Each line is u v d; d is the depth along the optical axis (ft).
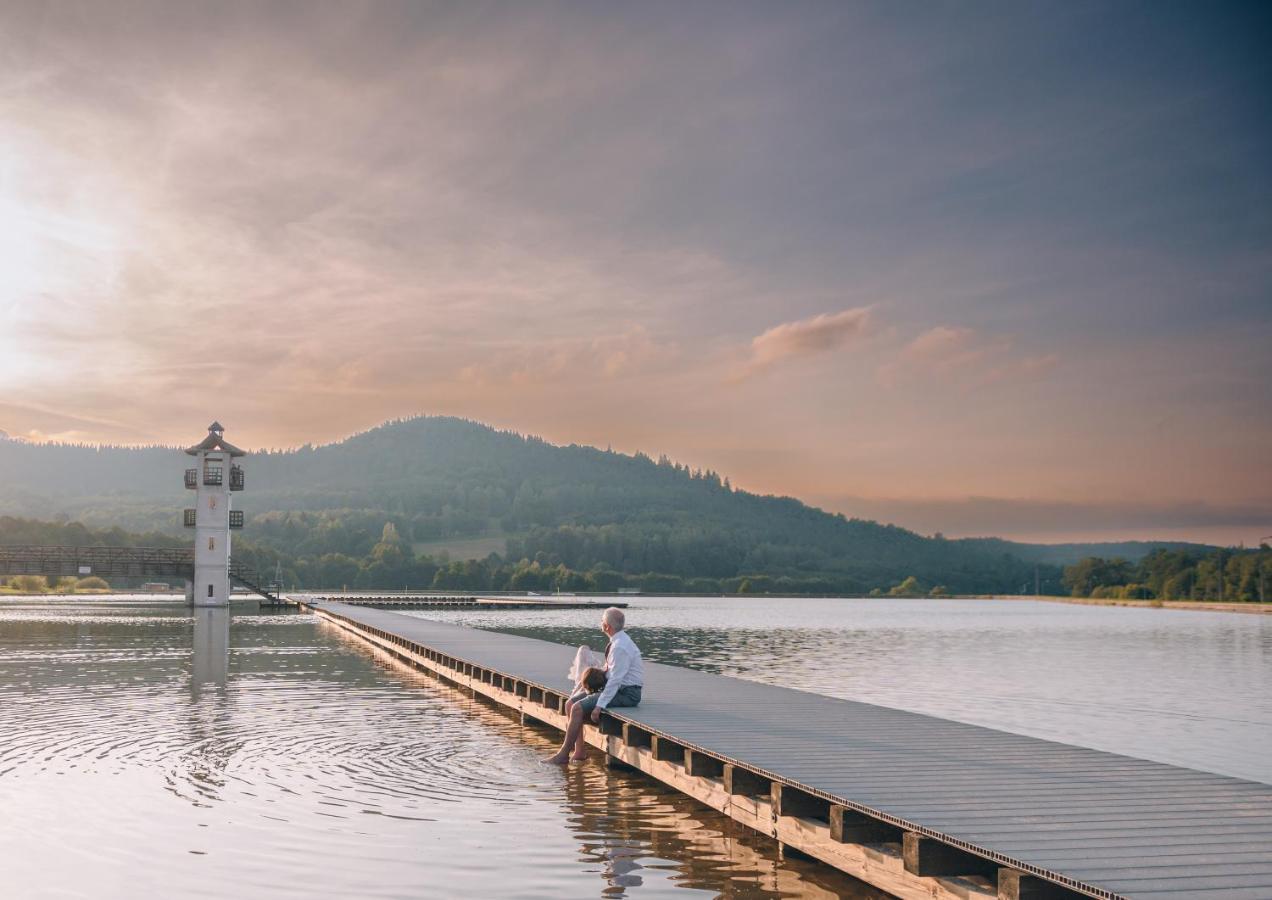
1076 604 545.44
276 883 32.04
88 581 474.90
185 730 60.44
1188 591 586.04
